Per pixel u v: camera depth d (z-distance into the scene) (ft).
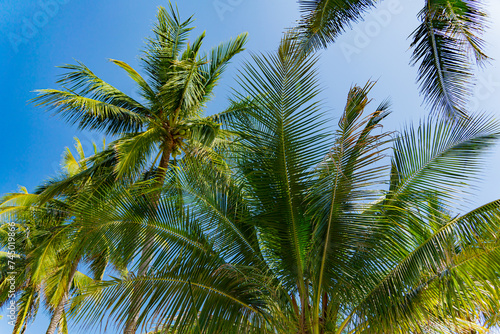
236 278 14.66
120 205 15.74
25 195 38.11
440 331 14.21
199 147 23.85
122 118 35.42
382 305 13.21
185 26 37.47
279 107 14.67
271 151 14.96
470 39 19.10
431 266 12.91
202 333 13.07
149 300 13.76
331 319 14.61
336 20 21.98
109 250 15.19
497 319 14.43
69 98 31.40
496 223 12.67
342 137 14.10
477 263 12.85
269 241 16.34
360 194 13.85
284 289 15.52
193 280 14.56
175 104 33.50
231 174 17.74
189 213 16.46
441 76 18.98
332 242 14.32
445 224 13.88
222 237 16.38
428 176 15.29
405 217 14.89
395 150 16.42
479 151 14.84
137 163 31.04
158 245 15.29
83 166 44.65
